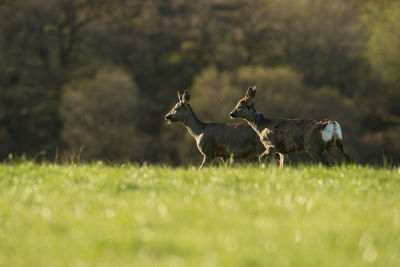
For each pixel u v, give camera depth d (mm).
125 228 15875
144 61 142375
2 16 130500
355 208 19031
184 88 136125
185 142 114000
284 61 133625
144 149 117125
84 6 143750
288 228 16109
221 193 21203
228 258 13039
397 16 126125
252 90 34781
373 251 13836
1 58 128500
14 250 13992
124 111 118062
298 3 137625
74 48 140500
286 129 33062
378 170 28750
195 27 145875
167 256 13477
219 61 136125
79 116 117125
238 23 142750
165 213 17453
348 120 116125
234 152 37062
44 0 134375
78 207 18438
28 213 17875
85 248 13891
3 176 25641
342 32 132750
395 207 19734
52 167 28984
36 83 131125
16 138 123312
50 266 12758
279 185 23016
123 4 150375
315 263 12883
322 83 130500
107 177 24391
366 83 127875
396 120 124812
